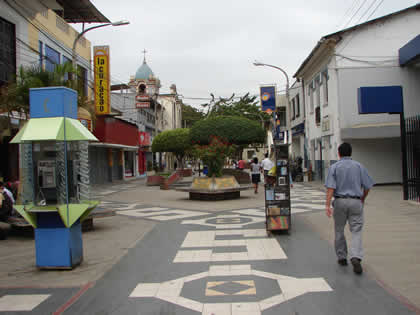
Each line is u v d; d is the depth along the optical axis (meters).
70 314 4.46
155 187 25.70
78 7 21.97
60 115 6.23
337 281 5.25
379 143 19.08
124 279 5.70
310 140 26.06
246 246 7.45
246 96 44.44
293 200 14.70
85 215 6.58
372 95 11.91
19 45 15.52
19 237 9.16
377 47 18.95
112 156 32.69
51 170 6.31
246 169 53.06
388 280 5.21
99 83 23.83
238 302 4.63
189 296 4.90
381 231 8.29
